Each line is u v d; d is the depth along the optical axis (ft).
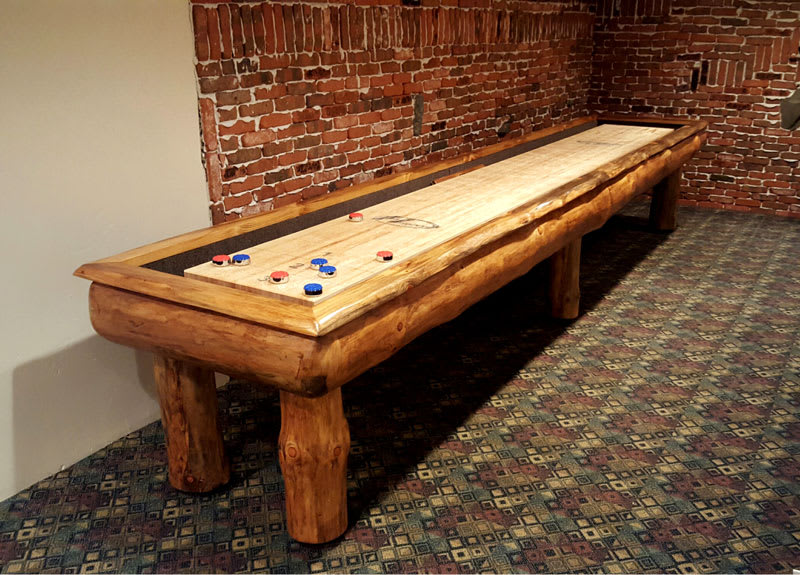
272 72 11.56
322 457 7.48
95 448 9.84
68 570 7.59
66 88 8.61
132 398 10.27
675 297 15.02
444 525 8.23
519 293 15.42
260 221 9.77
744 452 9.60
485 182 11.98
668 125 18.69
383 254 7.99
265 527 8.27
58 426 9.29
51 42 8.35
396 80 14.49
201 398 8.49
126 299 7.59
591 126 19.47
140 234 9.93
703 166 22.15
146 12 9.37
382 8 13.66
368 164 14.29
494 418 10.48
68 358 9.29
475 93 17.28
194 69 10.25
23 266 8.57
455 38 16.01
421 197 11.10
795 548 7.79
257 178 11.75
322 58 12.51
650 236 19.34
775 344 12.80
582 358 12.35
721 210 22.08
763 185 21.43
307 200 10.73
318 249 8.52
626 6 21.88
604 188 12.59
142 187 9.81
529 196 10.91
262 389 11.51
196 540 8.05
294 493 7.72
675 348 12.68
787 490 8.79
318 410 7.31
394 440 9.93
